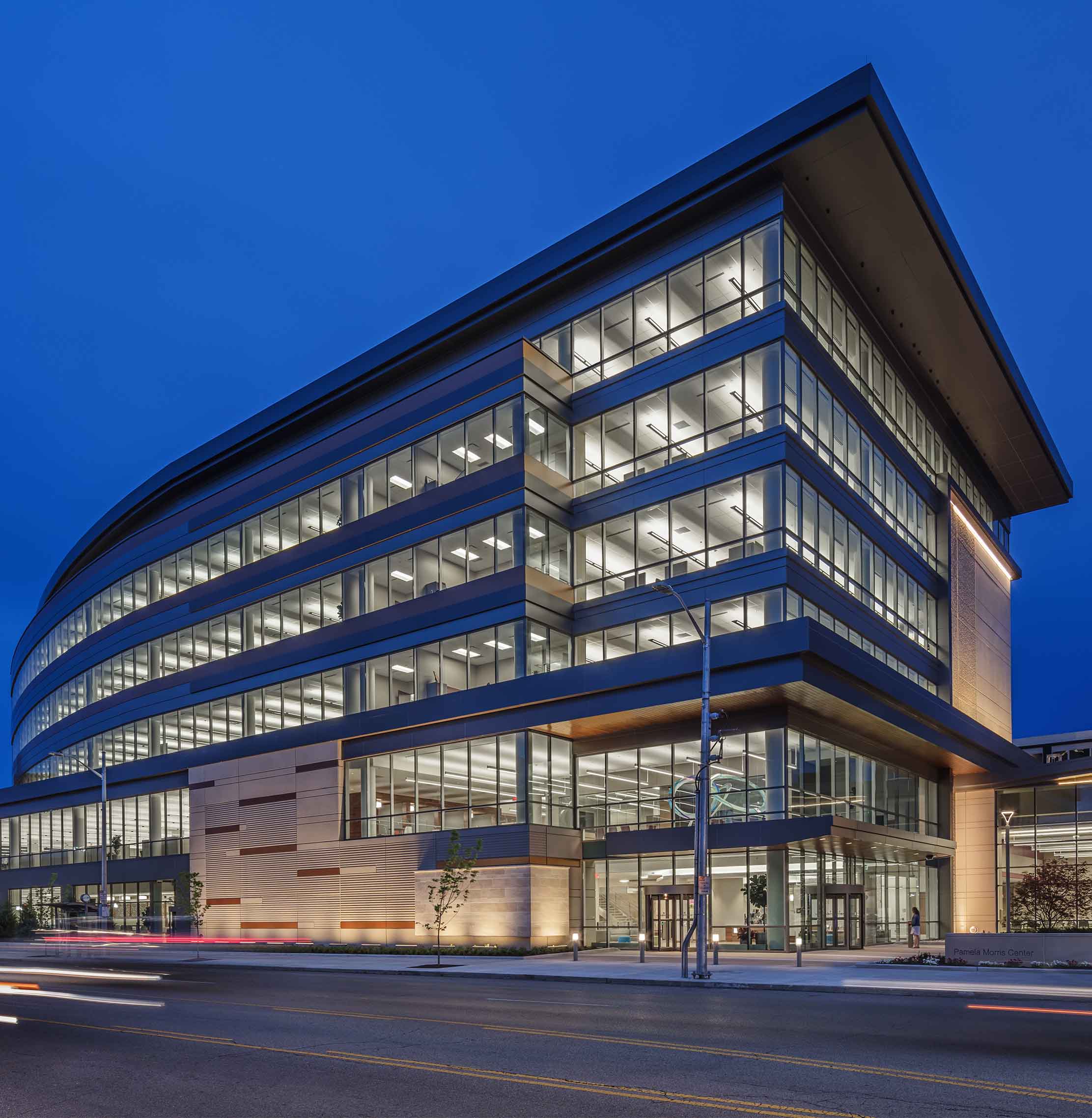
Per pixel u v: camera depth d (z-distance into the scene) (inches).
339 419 2028.8
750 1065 464.8
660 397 1551.4
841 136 1365.7
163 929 2137.1
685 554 1478.8
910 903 1792.6
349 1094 414.3
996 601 2361.0
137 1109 395.5
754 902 1353.3
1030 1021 627.5
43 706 2945.4
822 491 1499.8
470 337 1814.7
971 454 2314.2
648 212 1571.1
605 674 1429.6
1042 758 2549.2
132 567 2431.1
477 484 1619.1
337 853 1727.4
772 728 1382.9
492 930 1461.6
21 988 976.3
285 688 1908.2
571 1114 372.5
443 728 1617.9
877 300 1736.0
